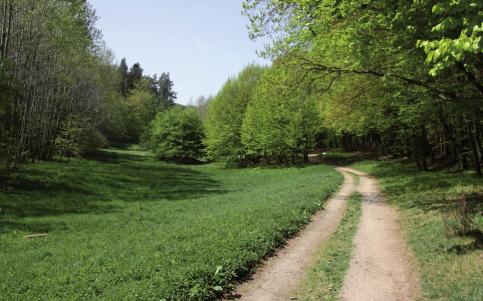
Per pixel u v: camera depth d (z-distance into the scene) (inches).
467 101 636.7
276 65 816.3
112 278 375.9
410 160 1833.2
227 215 698.2
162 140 3405.5
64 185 1283.2
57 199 1074.7
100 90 2876.5
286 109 2134.6
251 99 2610.7
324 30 669.9
